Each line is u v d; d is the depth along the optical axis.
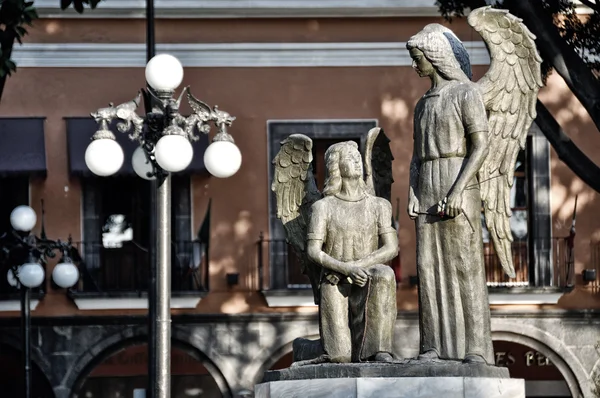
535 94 12.98
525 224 35.66
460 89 12.64
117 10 35.31
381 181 13.52
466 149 12.66
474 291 12.65
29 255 24.92
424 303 12.75
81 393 35.38
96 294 34.53
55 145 35.19
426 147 12.72
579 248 35.50
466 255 12.63
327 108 35.66
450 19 24.41
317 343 13.16
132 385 35.34
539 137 35.53
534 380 35.91
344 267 12.53
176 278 35.00
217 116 18.61
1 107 35.16
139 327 34.88
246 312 35.09
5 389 35.50
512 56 12.94
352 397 11.91
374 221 12.77
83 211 35.16
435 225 12.70
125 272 35.22
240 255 35.19
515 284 35.34
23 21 20.77
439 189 12.65
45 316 34.62
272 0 35.47
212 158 18.50
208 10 35.47
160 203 18.00
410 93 35.69
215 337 34.94
